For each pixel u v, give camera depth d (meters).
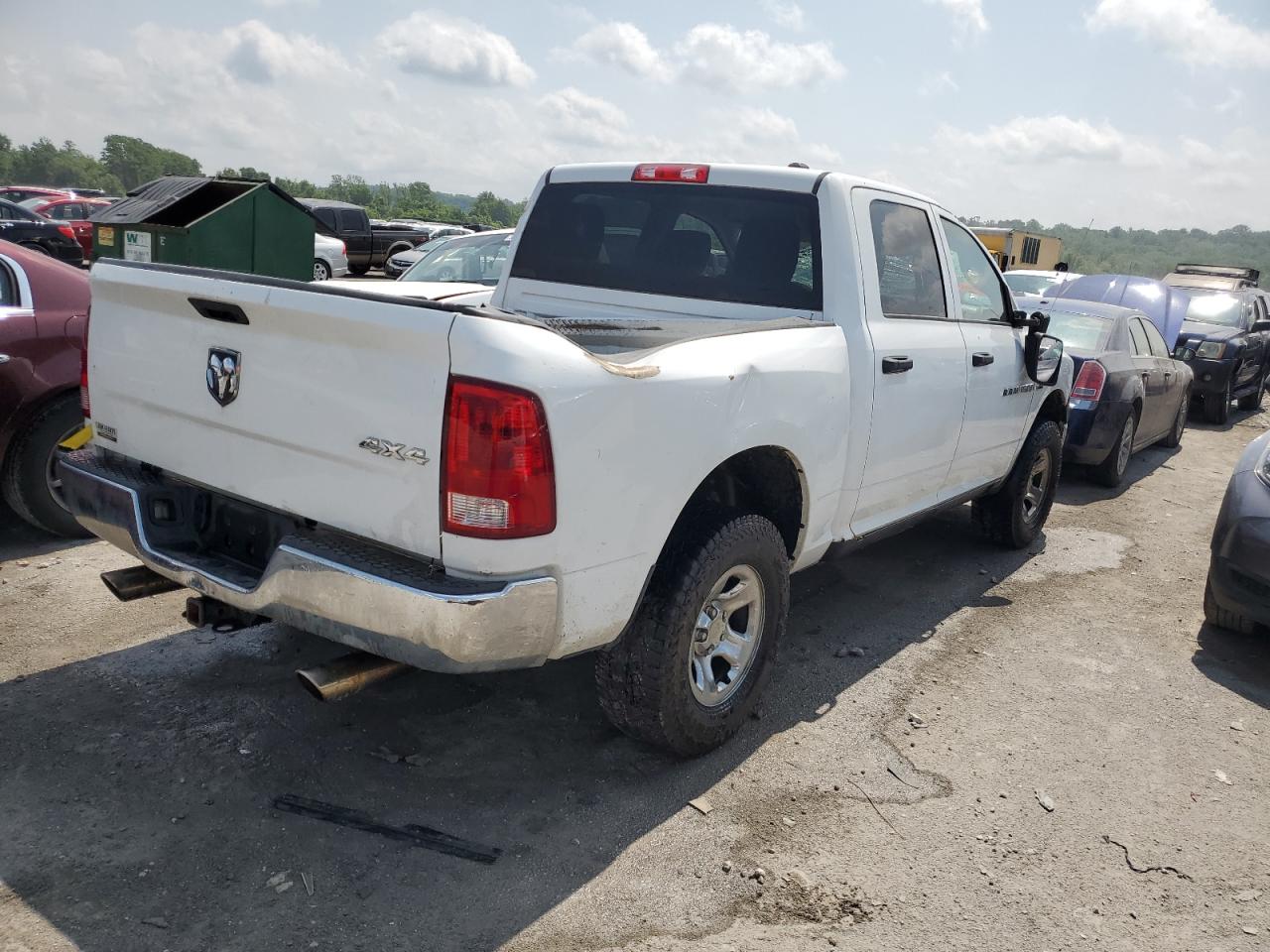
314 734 3.50
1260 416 14.95
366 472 2.71
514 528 2.57
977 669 4.49
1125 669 4.62
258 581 2.95
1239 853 3.22
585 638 2.89
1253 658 4.86
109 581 3.40
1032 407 5.73
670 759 3.52
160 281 3.10
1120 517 7.57
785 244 4.00
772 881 2.89
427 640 2.59
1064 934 2.77
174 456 3.25
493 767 3.38
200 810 3.02
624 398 2.77
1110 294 12.05
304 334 2.76
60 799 3.01
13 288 4.86
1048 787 3.53
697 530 3.26
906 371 4.20
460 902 2.70
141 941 2.47
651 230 4.30
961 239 5.04
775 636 3.70
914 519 4.79
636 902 2.75
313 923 2.57
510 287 4.70
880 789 3.43
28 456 4.92
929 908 2.83
